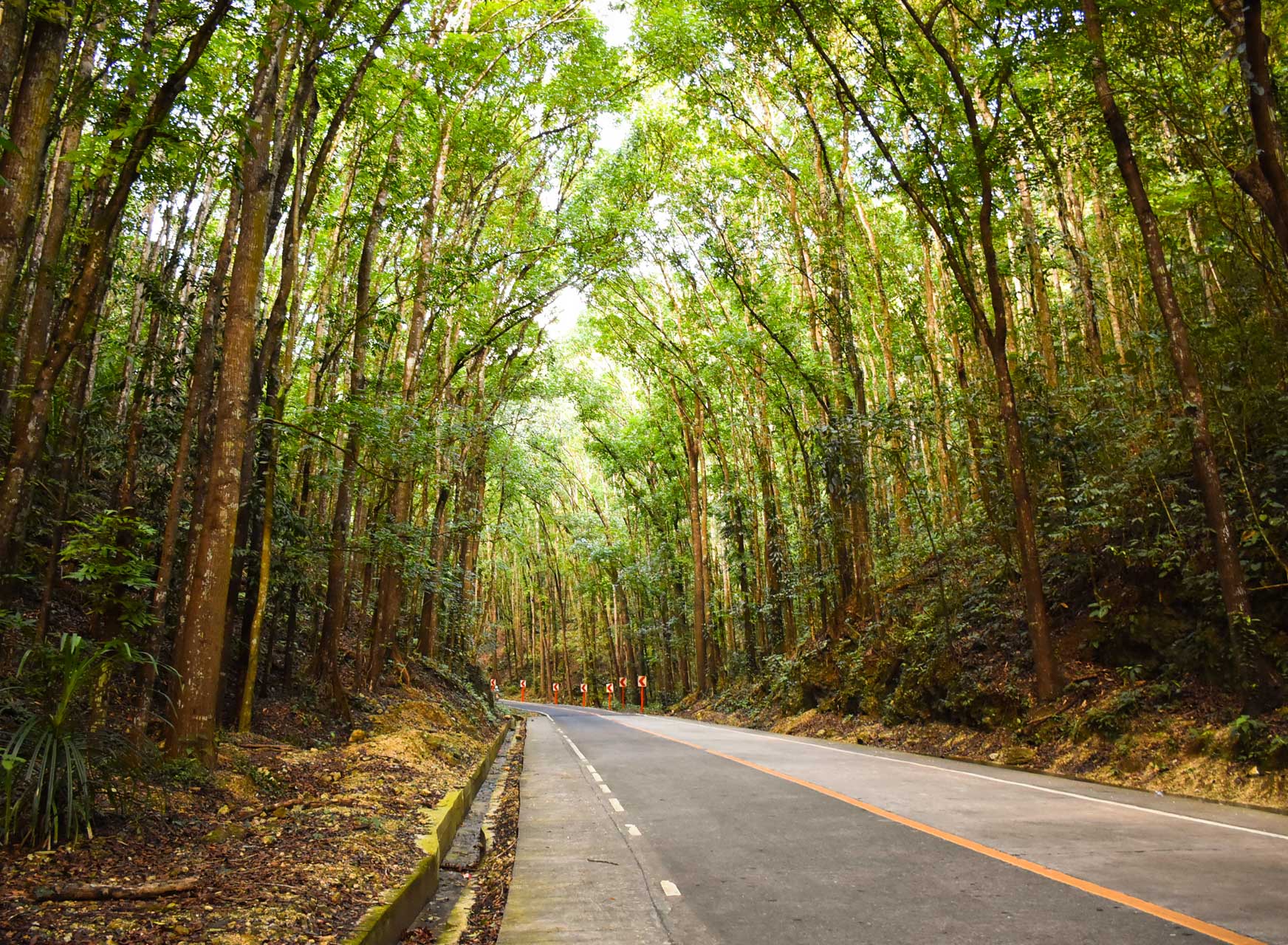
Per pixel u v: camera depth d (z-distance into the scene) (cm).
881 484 2725
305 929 401
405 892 500
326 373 1595
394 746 1117
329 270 1606
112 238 1042
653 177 2689
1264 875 556
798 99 2128
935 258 2502
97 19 873
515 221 2372
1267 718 967
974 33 1354
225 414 835
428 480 1934
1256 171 976
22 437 708
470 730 1836
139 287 1611
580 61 1997
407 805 809
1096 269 1939
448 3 1645
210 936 375
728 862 636
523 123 2114
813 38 1656
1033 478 1622
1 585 720
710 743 1845
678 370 3650
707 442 4066
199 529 905
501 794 1178
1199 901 489
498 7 1800
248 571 1155
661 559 4591
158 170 959
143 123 762
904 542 2403
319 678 1325
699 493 4012
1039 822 773
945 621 1734
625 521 5212
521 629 7306
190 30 962
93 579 702
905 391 2542
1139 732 1141
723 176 2728
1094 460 1496
